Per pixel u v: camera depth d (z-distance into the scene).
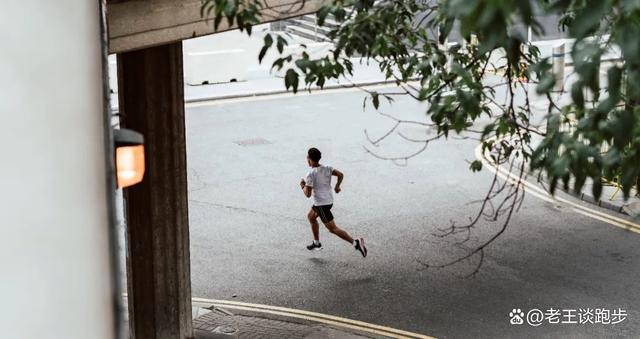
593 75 2.60
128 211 10.07
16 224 1.49
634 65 2.55
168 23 8.18
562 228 15.92
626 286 13.23
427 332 11.77
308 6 8.77
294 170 19.75
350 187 18.48
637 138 3.29
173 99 9.77
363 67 31.16
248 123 24.05
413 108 25.89
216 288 13.34
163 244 10.21
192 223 16.22
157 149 9.85
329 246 15.09
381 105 26.16
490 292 13.00
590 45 2.64
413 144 21.95
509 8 2.30
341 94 27.72
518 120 19.88
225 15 6.13
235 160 20.44
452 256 14.54
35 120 1.53
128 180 3.51
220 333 11.60
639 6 2.34
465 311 12.37
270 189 18.33
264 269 14.08
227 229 15.92
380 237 15.55
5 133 1.48
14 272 1.48
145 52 9.48
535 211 16.88
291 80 6.14
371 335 11.66
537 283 13.34
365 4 6.32
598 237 15.45
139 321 10.40
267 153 21.08
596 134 3.35
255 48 29.59
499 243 15.13
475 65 6.06
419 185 18.67
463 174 19.50
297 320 12.17
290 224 16.25
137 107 9.64
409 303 12.67
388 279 13.59
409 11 6.64
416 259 14.45
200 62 28.38
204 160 20.42
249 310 12.55
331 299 12.89
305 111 25.50
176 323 10.52
